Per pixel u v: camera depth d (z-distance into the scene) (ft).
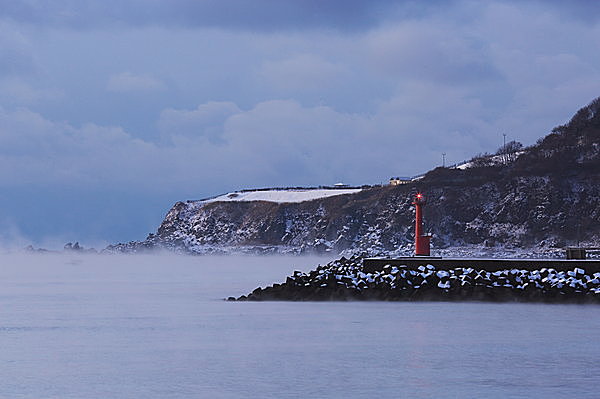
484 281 421.18
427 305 408.05
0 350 290.15
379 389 221.66
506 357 267.59
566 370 245.65
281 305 425.69
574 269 412.36
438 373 242.37
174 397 214.28
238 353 278.87
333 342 300.61
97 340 314.55
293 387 224.74
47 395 217.56
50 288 630.33
